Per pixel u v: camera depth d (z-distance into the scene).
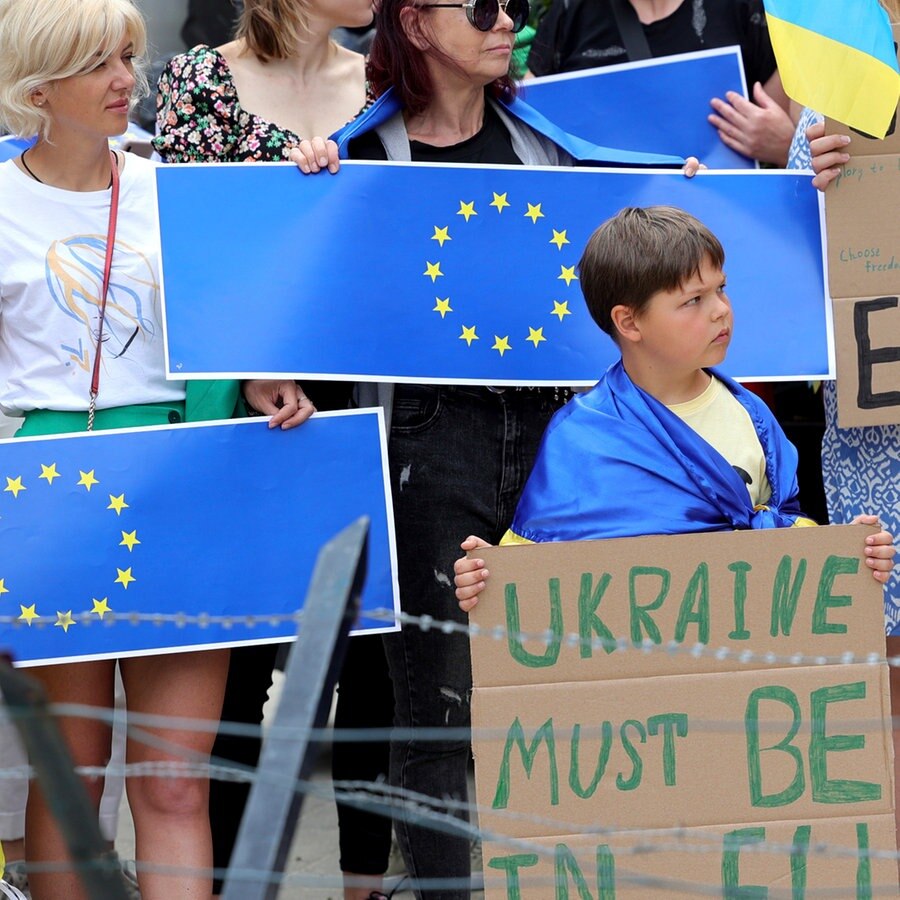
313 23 13.95
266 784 6.07
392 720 14.35
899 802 12.90
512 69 13.93
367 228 12.76
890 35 12.86
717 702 9.96
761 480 11.50
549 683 9.98
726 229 13.35
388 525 12.25
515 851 9.82
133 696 12.30
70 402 12.04
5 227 11.98
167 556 12.02
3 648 11.77
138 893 13.91
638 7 16.86
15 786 14.96
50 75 11.61
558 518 11.19
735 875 9.84
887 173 13.12
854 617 10.09
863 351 13.13
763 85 16.70
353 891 14.14
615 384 11.51
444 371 12.73
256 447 12.22
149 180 12.57
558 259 13.07
